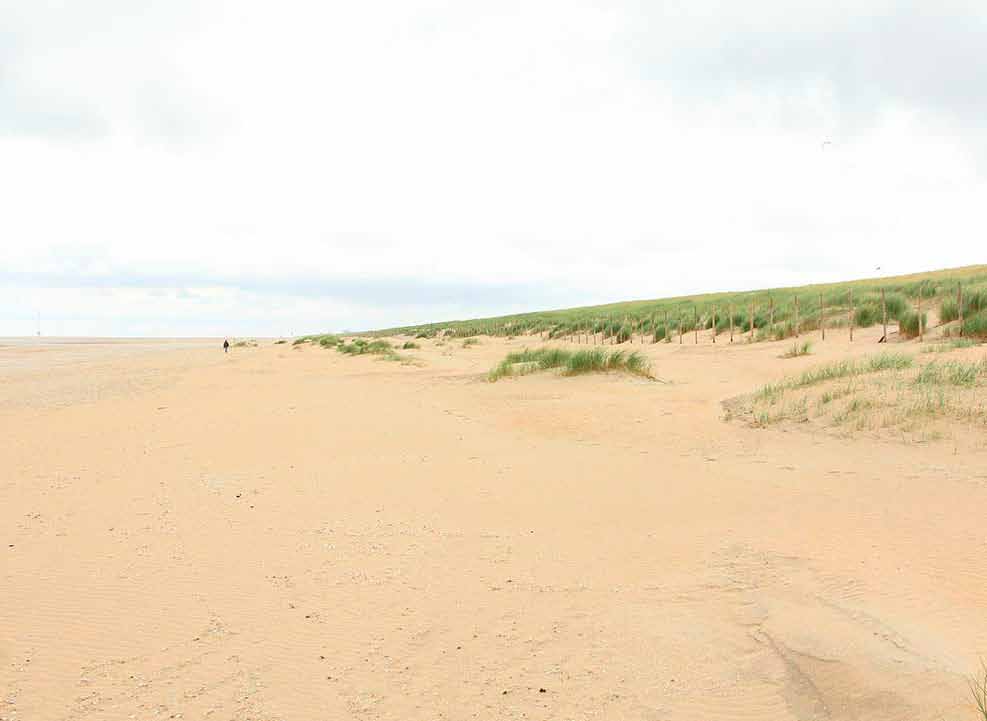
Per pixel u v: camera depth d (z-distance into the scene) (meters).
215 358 39.97
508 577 4.94
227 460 9.20
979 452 7.49
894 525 5.52
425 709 3.30
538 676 3.58
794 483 7.11
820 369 12.98
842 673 3.36
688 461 8.52
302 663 3.76
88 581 4.95
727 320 34.81
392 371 24.28
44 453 9.77
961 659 3.33
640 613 4.26
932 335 19.72
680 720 3.13
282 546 5.69
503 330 63.50
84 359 42.81
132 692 3.47
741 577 4.70
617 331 38.84
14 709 3.31
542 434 10.79
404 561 5.30
